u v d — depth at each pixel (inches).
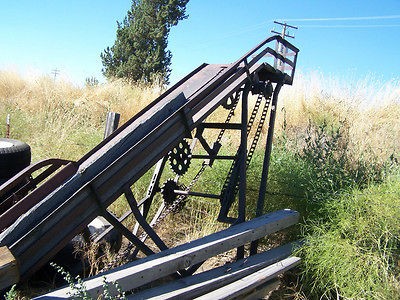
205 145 202.7
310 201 210.4
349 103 434.0
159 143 158.4
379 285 157.2
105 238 181.5
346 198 197.9
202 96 174.2
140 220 155.3
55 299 120.9
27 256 127.3
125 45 1160.8
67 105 453.4
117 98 494.0
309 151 252.1
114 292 129.1
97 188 140.3
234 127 200.5
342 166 235.9
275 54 225.1
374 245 174.7
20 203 136.3
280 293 174.2
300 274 177.0
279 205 230.4
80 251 168.7
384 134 323.9
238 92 212.1
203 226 227.3
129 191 152.0
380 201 183.9
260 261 169.5
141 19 1152.8
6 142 204.4
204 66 215.8
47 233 129.9
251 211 237.9
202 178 251.9
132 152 148.8
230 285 150.9
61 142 317.4
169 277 174.1
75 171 149.3
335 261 164.7
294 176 232.4
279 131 385.4
